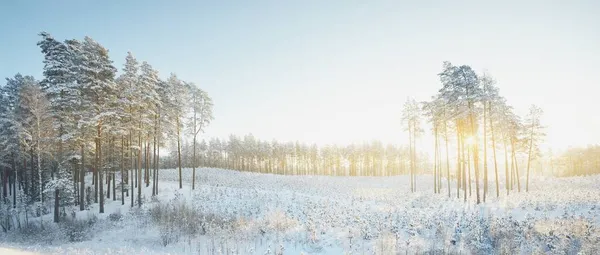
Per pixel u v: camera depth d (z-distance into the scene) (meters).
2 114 31.97
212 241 17.97
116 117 27.02
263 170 110.69
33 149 30.41
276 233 19.53
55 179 24.50
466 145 33.47
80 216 25.34
